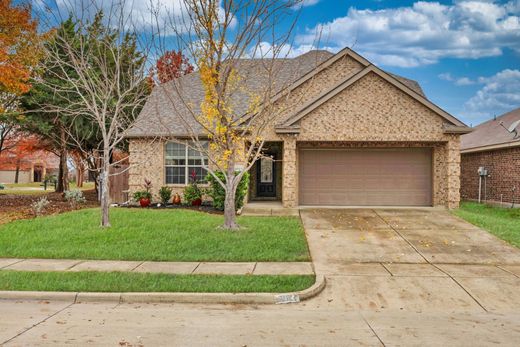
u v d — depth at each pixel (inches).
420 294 335.3
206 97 528.4
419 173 771.4
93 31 669.3
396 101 722.8
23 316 285.9
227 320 279.4
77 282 348.8
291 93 763.4
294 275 371.9
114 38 651.5
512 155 837.2
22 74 730.2
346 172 776.3
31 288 335.0
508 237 517.0
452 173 733.3
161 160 825.5
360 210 717.3
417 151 771.4
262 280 355.6
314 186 776.9
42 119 981.2
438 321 278.2
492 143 873.5
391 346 233.5
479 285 355.3
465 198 1039.0
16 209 815.1
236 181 553.9
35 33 706.2
